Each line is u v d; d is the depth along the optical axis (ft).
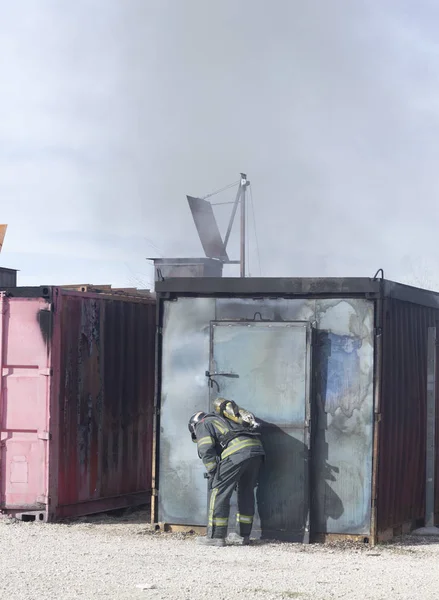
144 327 39.58
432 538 32.63
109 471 36.86
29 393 34.12
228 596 21.57
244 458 29.63
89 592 21.84
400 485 32.53
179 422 32.01
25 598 21.08
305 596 21.77
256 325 31.32
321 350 31.09
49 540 29.91
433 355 35.94
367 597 21.81
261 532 30.76
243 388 31.24
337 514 30.58
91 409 35.94
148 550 28.30
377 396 30.48
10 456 34.06
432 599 21.79
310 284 31.07
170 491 31.99
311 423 30.71
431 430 35.42
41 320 34.12
